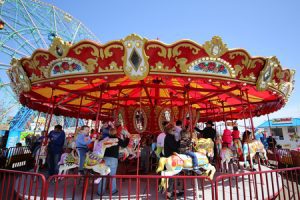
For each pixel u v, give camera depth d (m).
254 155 8.74
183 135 5.09
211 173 5.27
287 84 7.03
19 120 23.94
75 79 5.50
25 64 5.98
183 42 4.85
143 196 5.19
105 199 4.92
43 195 3.74
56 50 5.27
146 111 8.87
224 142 7.95
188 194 5.35
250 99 9.95
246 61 5.45
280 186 6.41
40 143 7.77
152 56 4.98
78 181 6.47
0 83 23.39
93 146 5.45
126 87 7.22
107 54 5.03
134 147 7.79
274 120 28.81
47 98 9.76
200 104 12.73
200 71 5.23
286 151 12.46
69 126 29.17
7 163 10.12
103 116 15.73
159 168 4.79
